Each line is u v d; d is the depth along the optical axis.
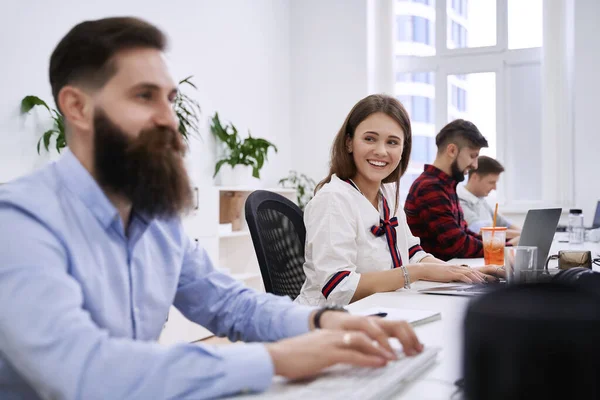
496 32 5.15
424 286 1.50
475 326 0.55
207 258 1.05
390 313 1.06
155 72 0.77
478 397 0.54
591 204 4.68
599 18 4.65
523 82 5.09
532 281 0.57
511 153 5.12
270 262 1.44
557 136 4.82
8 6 2.73
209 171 4.21
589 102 4.68
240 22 4.65
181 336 3.29
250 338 0.95
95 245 0.78
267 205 1.54
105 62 0.75
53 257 0.67
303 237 1.66
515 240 2.48
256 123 4.88
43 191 0.75
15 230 0.66
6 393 0.73
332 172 1.77
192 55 4.06
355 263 1.61
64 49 0.77
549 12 4.84
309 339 0.68
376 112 1.69
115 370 0.59
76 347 0.59
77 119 0.78
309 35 5.44
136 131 0.76
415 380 0.69
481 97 5.23
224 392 0.61
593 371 0.50
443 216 2.44
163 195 0.78
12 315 0.60
